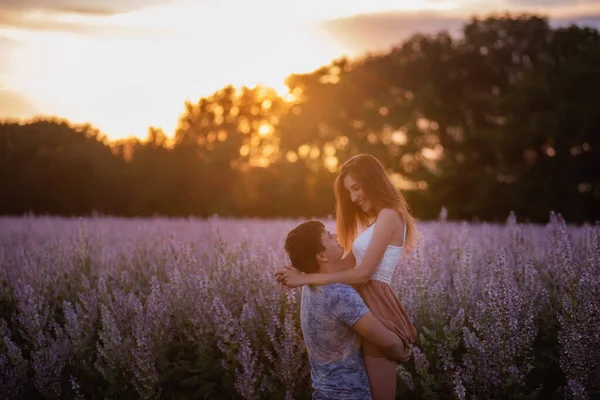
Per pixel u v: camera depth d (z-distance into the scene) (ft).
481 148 126.72
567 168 114.32
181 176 134.51
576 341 11.93
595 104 112.68
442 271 18.24
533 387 13.64
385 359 10.96
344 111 150.20
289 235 11.21
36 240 27.35
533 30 132.98
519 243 19.03
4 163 131.13
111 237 30.01
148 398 13.99
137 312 15.37
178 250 19.88
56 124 135.95
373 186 12.01
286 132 152.15
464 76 140.26
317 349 10.87
